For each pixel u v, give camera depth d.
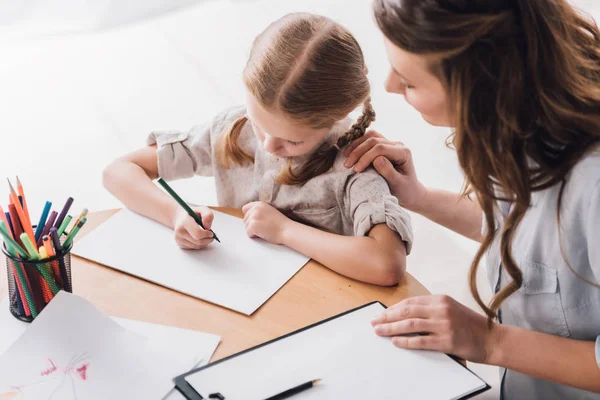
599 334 0.96
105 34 3.21
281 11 3.38
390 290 1.07
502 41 0.78
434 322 0.94
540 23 0.78
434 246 2.10
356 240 1.13
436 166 2.46
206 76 2.93
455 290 1.92
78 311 0.93
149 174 1.38
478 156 0.84
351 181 1.23
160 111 2.69
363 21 3.25
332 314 1.02
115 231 1.19
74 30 3.22
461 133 0.82
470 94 0.80
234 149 1.34
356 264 1.09
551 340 0.94
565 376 0.92
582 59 0.83
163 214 1.21
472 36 0.77
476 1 0.76
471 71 0.79
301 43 1.12
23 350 0.90
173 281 1.07
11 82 2.82
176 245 1.16
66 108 2.68
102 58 3.02
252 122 1.24
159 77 2.90
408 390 0.87
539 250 0.97
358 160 1.25
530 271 0.99
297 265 1.12
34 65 2.94
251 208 1.21
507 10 0.77
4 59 2.97
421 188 1.30
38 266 0.93
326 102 1.13
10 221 0.97
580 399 1.02
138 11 3.31
